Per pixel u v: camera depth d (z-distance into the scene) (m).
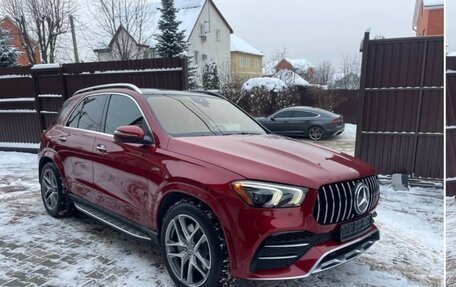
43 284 3.13
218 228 2.69
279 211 2.51
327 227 2.65
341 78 38.31
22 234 4.24
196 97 4.20
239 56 47.97
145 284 3.11
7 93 10.22
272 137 3.72
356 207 2.82
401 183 6.83
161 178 3.07
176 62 7.92
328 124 14.91
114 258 3.60
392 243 4.21
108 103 4.09
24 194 6.07
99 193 3.89
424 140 7.02
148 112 3.52
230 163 2.77
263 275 2.55
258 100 20.62
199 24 37.19
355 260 3.66
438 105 6.85
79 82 9.07
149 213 3.24
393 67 6.96
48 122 9.78
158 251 3.76
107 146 3.75
